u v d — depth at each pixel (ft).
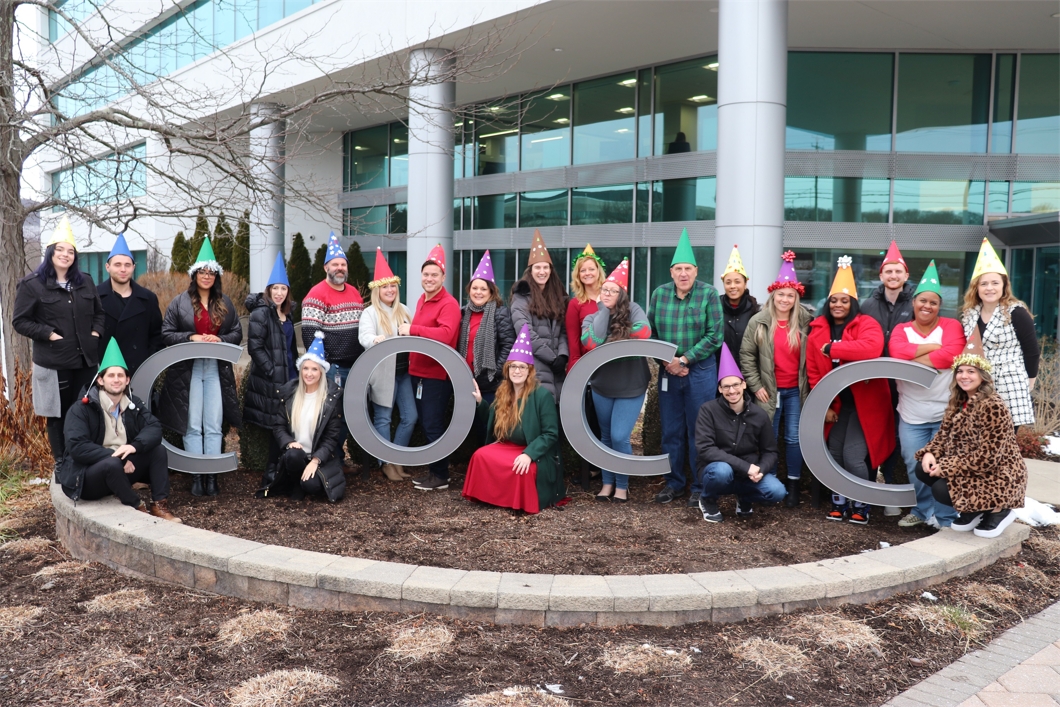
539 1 35.94
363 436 19.88
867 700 11.02
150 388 19.02
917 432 17.20
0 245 24.27
